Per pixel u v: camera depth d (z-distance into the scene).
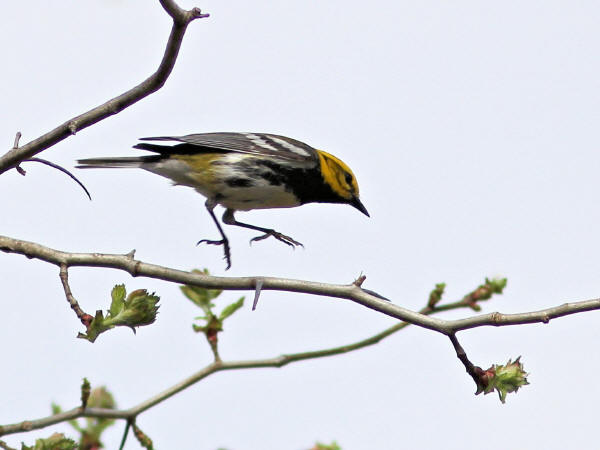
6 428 9.38
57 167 9.09
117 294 7.69
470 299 10.57
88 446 10.34
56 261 8.61
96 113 8.30
